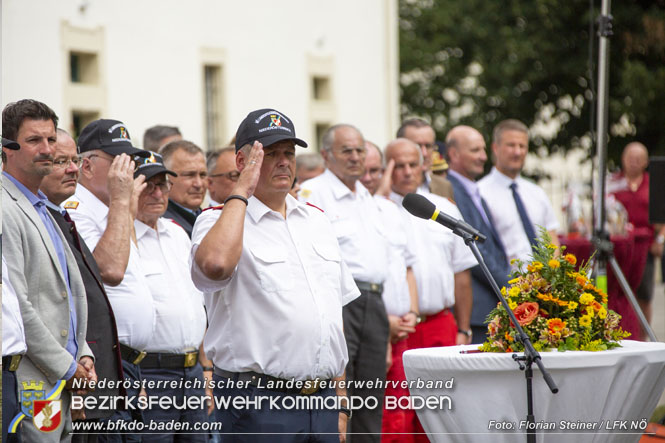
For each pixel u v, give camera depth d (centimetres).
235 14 2645
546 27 3644
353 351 880
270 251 612
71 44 2153
